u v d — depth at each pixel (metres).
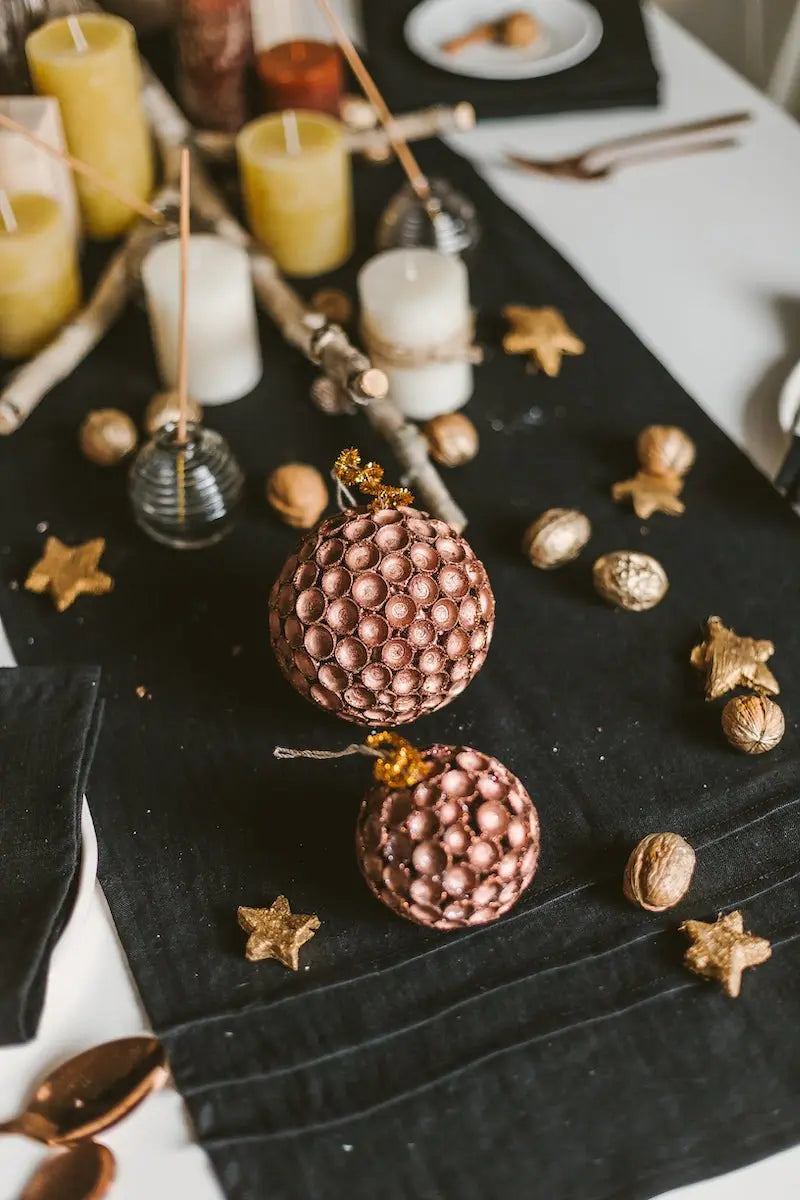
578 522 0.88
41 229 1.00
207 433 0.90
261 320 1.08
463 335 0.95
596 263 1.09
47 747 0.78
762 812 0.77
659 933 0.74
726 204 1.12
